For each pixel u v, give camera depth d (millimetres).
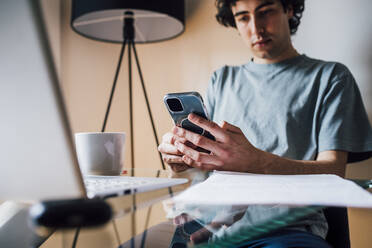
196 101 640
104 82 1732
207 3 1615
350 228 1179
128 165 1824
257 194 365
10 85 255
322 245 488
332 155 915
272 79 1177
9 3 240
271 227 317
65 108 257
